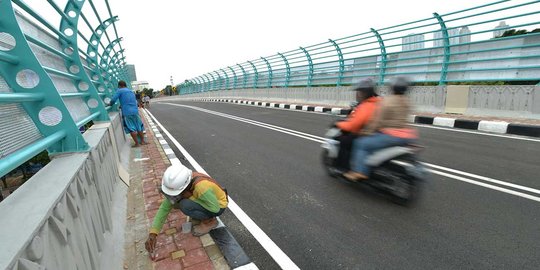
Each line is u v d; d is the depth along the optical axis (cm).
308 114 1302
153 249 259
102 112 457
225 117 1364
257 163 548
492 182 401
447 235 285
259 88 2397
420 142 646
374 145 353
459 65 991
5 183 323
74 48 420
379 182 363
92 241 213
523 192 365
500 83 1002
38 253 123
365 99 387
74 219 181
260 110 1644
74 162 219
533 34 788
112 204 331
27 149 167
